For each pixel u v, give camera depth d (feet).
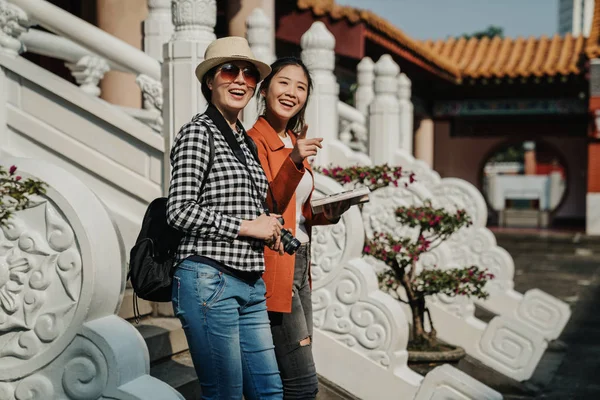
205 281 10.22
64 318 10.41
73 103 16.79
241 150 10.85
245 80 11.00
